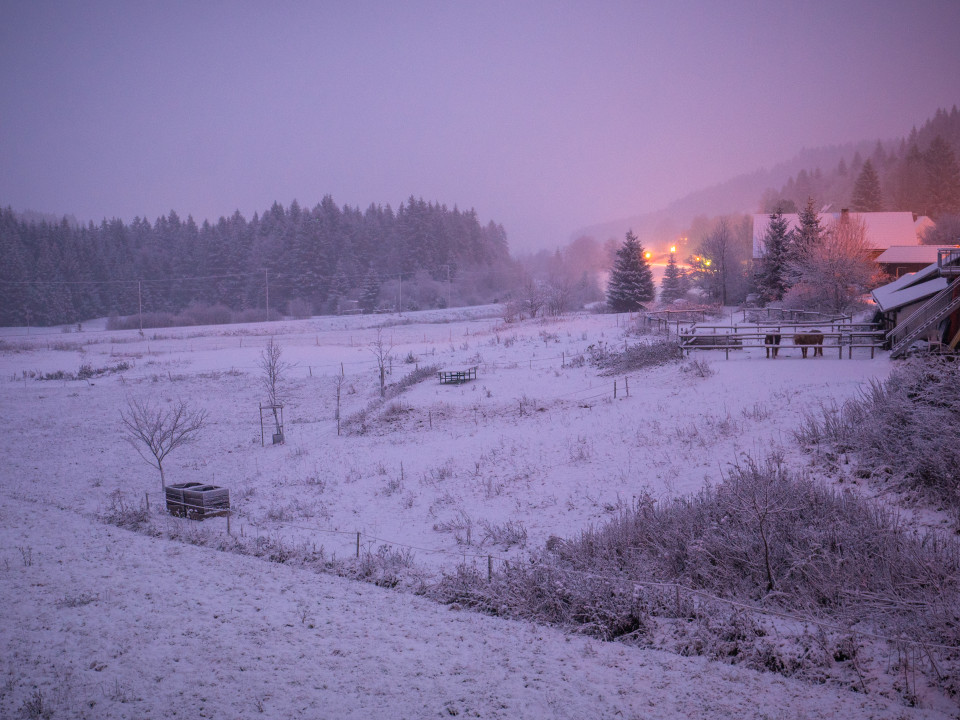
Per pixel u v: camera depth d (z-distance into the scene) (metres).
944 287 28.67
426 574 14.71
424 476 25.25
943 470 15.06
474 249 187.50
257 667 9.68
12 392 47.41
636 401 29.30
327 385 47.56
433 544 18.39
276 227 154.00
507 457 25.81
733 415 24.31
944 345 26.44
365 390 44.56
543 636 10.80
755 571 12.46
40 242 145.25
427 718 8.09
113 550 17.14
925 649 8.91
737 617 10.58
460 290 141.88
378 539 18.97
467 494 22.73
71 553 16.78
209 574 14.84
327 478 27.00
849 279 50.00
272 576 14.70
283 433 35.62
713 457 21.11
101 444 35.47
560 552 15.18
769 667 9.30
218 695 8.82
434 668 9.54
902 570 11.52
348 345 65.62
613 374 35.47
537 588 12.60
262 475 29.20
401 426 32.97
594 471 22.56
